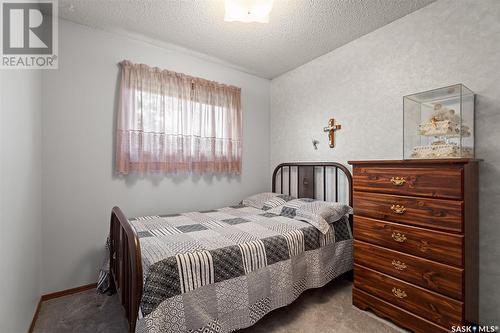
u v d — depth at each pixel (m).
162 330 1.20
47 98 2.05
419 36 2.02
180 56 2.74
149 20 2.15
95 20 2.15
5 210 1.19
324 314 1.83
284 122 3.33
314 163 2.85
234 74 3.20
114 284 2.07
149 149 2.48
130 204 2.44
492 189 1.65
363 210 1.87
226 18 1.80
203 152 2.85
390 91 2.21
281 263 1.73
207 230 1.89
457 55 1.81
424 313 1.51
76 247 2.18
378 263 1.76
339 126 2.64
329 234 2.15
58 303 1.97
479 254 1.68
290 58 2.89
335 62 2.68
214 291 1.41
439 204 1.46
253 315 1.55
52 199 2.07
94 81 2.27
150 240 1.61
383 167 1.75
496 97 1.64
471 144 1.69
